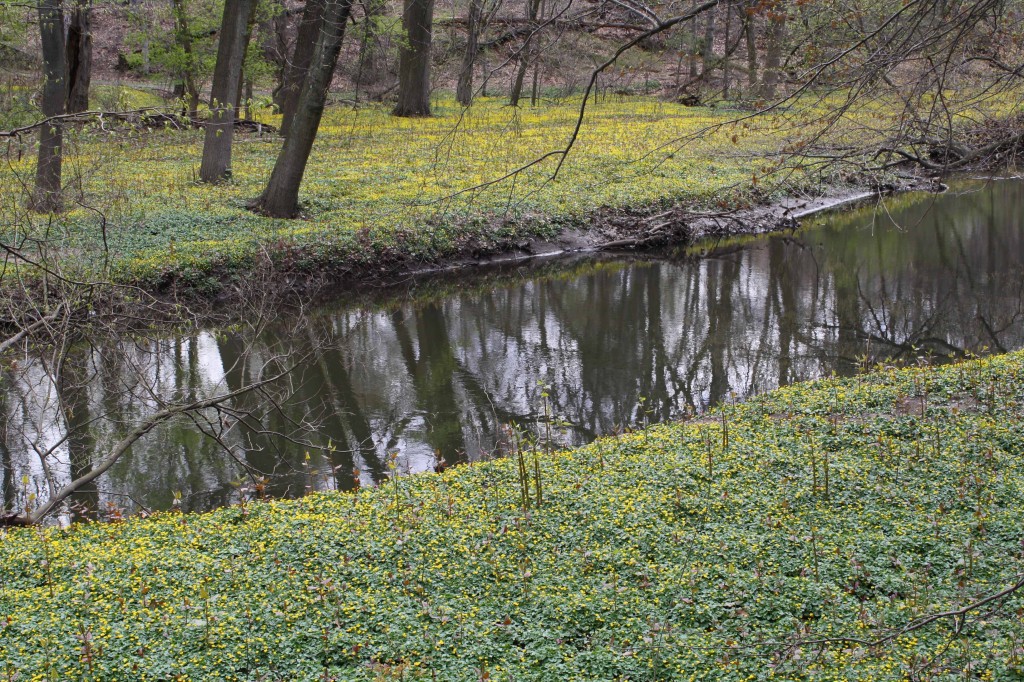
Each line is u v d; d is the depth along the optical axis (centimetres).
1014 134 945
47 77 2106
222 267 2031
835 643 675
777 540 840
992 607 695
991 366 1361
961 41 783
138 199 2528
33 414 1380
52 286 1316
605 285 2381
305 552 849
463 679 641
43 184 1884
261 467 1302
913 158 943
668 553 833
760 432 1161
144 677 639
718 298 2225
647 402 1548
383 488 1046
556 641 697
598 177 3123
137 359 1505
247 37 3095
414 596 768
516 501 962
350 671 653
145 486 1230
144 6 3447
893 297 2139
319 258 2220
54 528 932
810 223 2994
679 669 648
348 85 4550
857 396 1283
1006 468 989
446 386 1658
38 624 698
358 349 1872
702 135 861
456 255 2470
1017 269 2334
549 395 1603
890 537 838
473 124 4194
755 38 1047
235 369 1706
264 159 3384
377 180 3066
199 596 748
